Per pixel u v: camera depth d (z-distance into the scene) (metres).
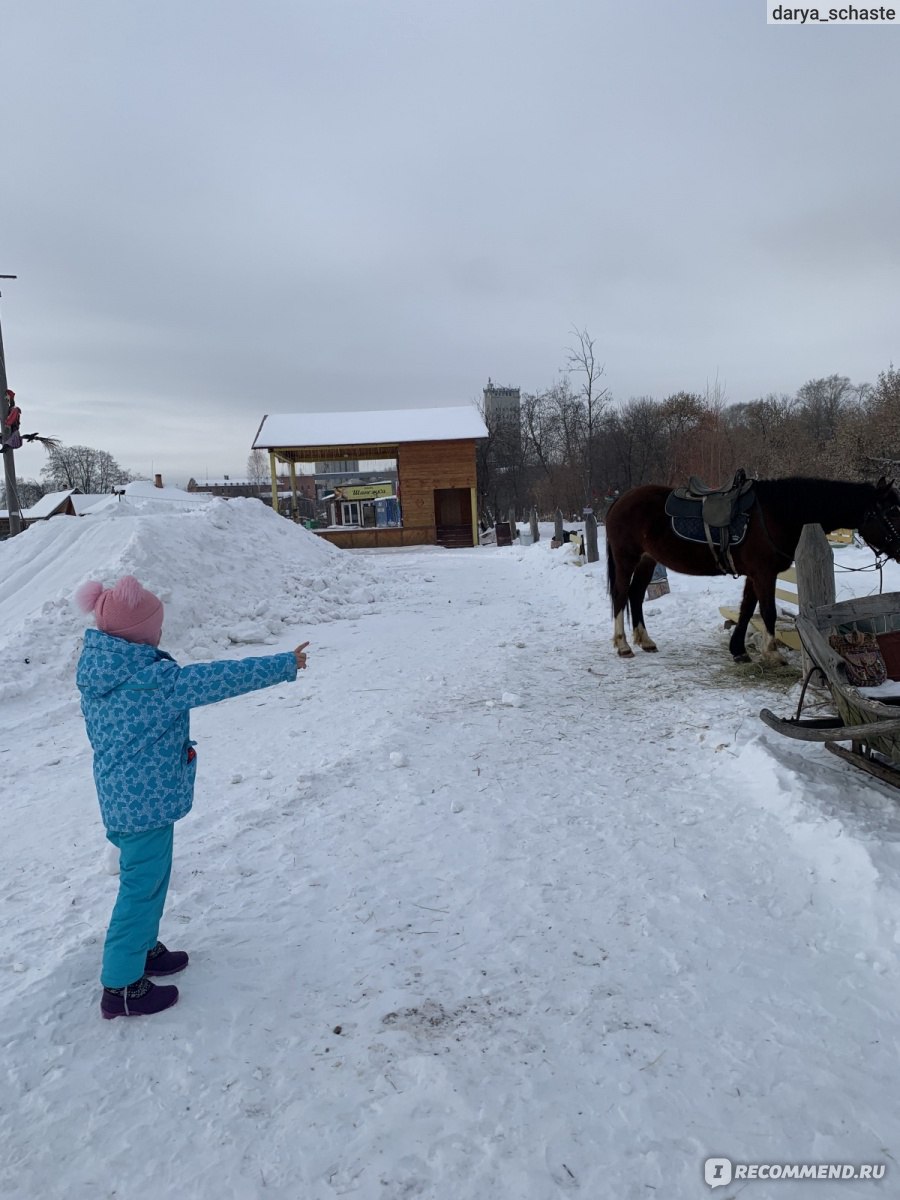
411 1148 2.21
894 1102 2.31
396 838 4.28
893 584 10.19
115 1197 2.08
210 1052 2.64
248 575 13.27
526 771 5.18
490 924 3.39
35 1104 2.42
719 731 5.57
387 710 6.95
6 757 6.50
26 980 3.12
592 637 9.69
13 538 13.38
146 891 2.84
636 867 3.80
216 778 5.54
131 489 44.91
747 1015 2.71
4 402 18.11
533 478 56.56
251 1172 2.15
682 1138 2.21
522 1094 2.40
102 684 2.80
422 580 17.25
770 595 7.24
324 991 2.97
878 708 3.85
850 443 28.19
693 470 34.91
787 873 3.64
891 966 2.92
